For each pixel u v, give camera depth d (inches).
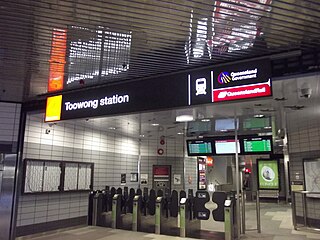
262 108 234.4
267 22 127.9
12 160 252.5
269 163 395.5
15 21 132.0
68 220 299.1
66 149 303.6
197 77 163.3
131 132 392.5
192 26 132.3
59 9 122.2
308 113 253.9
